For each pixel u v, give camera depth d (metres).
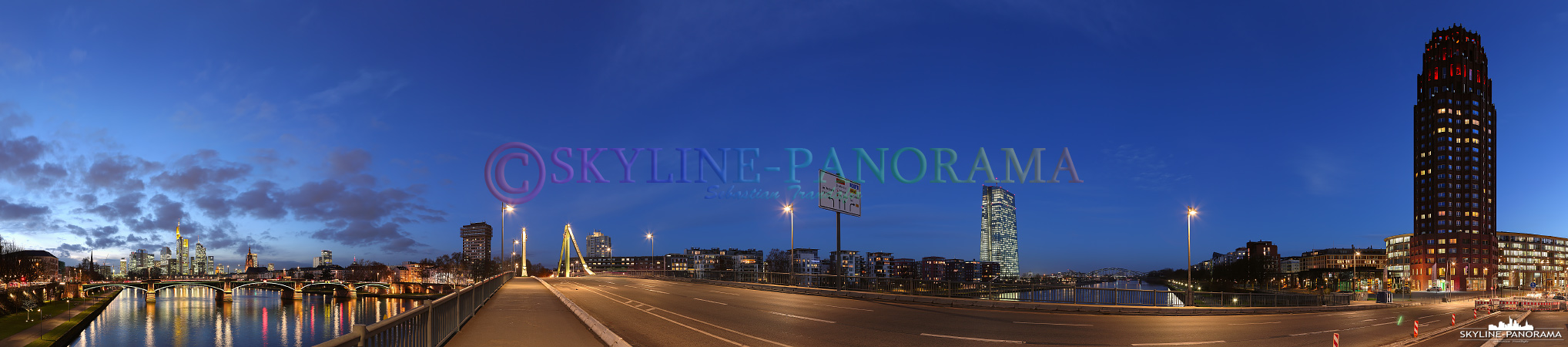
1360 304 68.06
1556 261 199.75
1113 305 35.41
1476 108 182.75
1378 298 74.69
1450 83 183.75
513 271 89.75
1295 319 33.34
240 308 195.00
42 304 161.50
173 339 125.56
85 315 145.12
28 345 98.19
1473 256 175.25
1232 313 38.09
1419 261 184.25
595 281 81.00
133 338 125.38
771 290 54.16
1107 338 22.47
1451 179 179.38
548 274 182.38
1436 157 181.88
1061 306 34.69
